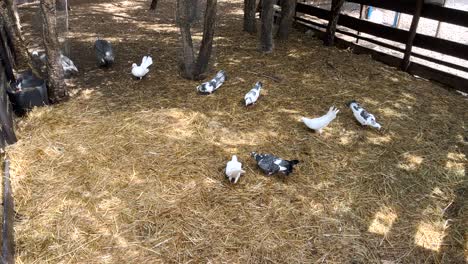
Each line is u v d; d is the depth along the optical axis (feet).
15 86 14.64
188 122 14.10
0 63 14.12
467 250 9.57
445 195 11.29
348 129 14.23
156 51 21.09
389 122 14.82
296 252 9.27
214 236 9.57
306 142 13.32
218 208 10.39
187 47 17.04
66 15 20.67
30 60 18.69
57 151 12.25
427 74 19.04
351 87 17.60
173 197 10.67
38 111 14.39
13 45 18.02
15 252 8.91
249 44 22.45
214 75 18.08
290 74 18.65
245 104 15.33
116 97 15.80
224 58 20.22
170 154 12.32
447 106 16.30
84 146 12.52
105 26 25.67
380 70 19.67
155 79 17.60
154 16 28.55
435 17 18.40
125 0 33.78
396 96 16.92
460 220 10.43
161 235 9.53
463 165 12.58
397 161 12.60
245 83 17.39
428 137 13.99
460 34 28.35
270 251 9.25
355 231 9.93
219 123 14.16
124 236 9.48
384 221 10.27
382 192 11.27
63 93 15.19
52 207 10.21
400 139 13.79
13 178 11.03
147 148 12.56
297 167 12.09
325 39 22.91
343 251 9.35
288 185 11.33
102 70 18.57
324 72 19.04
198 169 11.73
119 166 11.71
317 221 10.15
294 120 14.62
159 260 8.91
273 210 10.42
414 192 11.34
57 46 14.48
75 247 9.14
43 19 13.91
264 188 11.15
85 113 14.47
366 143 13.47
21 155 11.94
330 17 22.34
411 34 19.19
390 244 9.61
